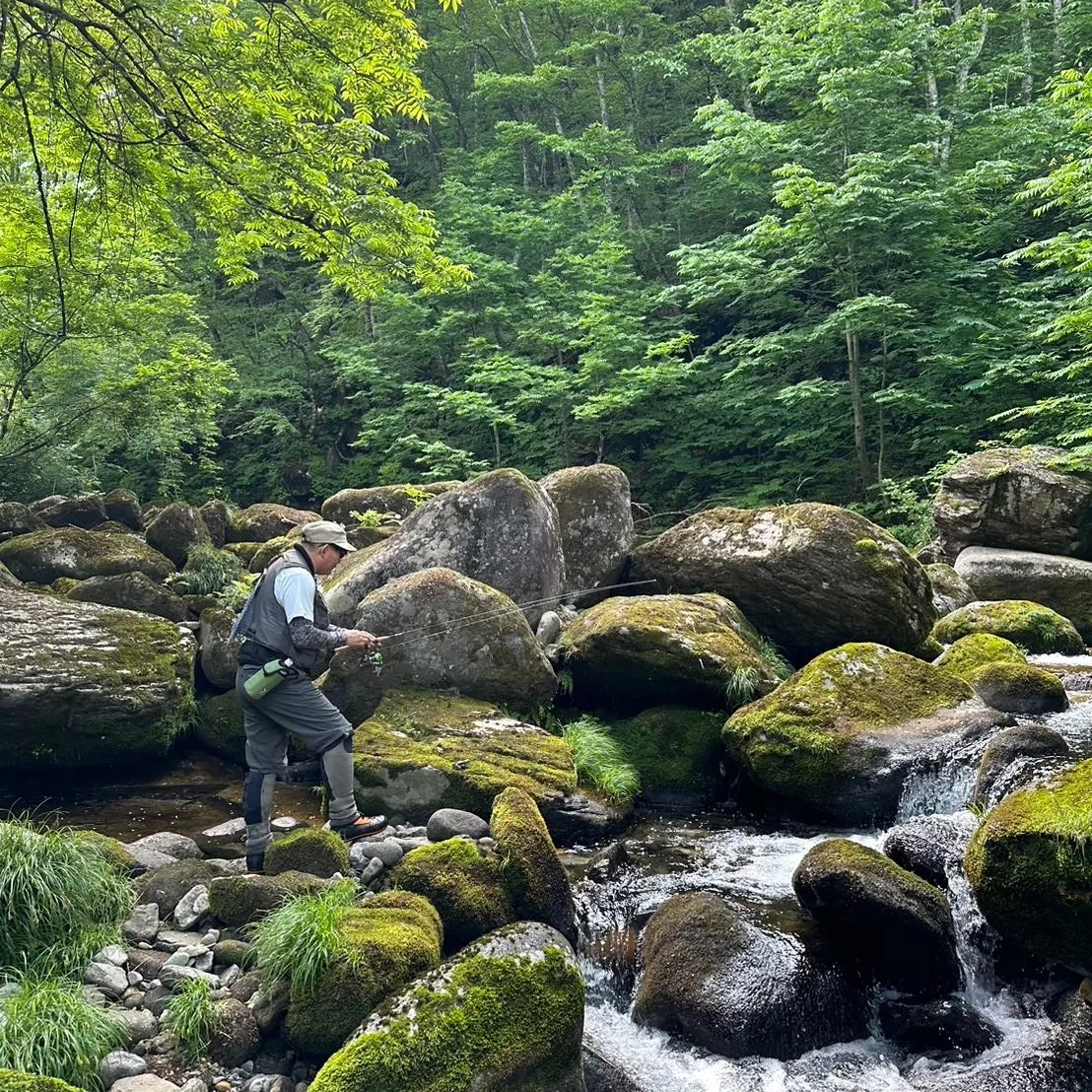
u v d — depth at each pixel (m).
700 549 8.38
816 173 17.67
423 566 7.42
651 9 28.92
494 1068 3.09
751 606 8.09
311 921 3.43
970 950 4.02
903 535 14.28
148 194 7.96
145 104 7.20
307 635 4.41
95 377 12.71
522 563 7.53
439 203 23.48
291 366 22.56
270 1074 3.15
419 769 5.40
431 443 19.70
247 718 4.60
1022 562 10.74
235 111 7.19
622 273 20.64
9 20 6.57
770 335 16.64
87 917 3.73
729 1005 3.67
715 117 19.06
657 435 19.92
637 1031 3.80
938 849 4.33
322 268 8.55
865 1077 3.48
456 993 3.23
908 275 16.28
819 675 6.09
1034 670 6.39
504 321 20.77
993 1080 3.32
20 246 9.72
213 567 8.58
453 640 6.43
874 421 17.30
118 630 6.65
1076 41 20.41
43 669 5.99
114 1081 2.98
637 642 6.64
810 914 4.24
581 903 4.52
